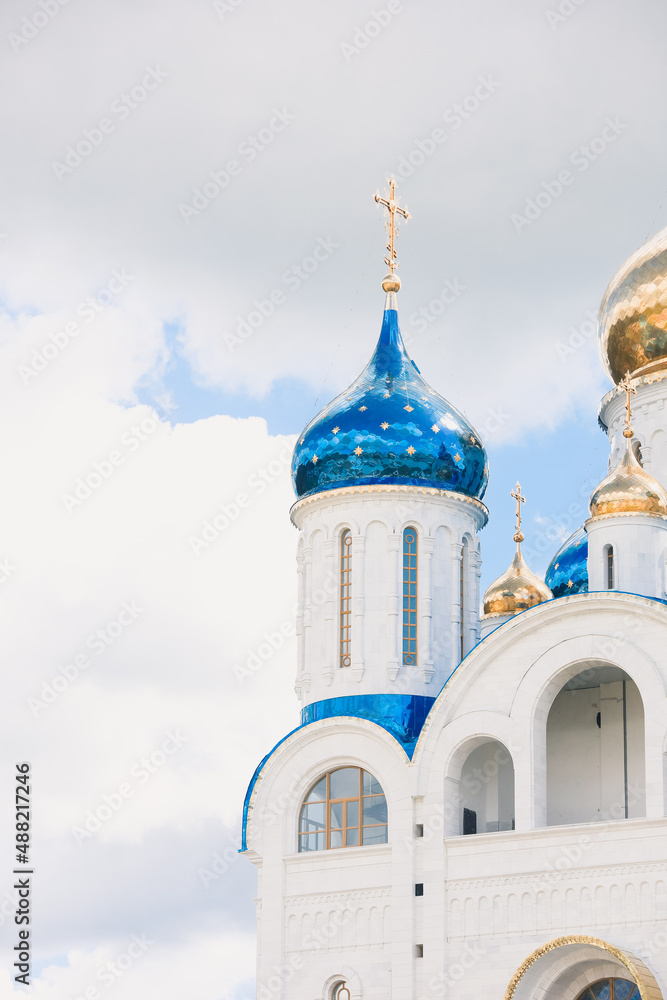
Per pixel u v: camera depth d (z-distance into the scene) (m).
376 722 64.69
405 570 67.56
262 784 65.75
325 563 68.12
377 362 71.12
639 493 63.00
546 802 60.75
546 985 58.41
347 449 68.44
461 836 60.91
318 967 62.66
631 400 70.25
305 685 67.50
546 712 61.25
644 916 56.81
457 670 62.44
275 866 64.56
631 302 71.06
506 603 73.44
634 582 62.16
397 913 61.38
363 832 63.88
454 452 68.88
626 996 58.00
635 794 62.28
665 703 58.12
